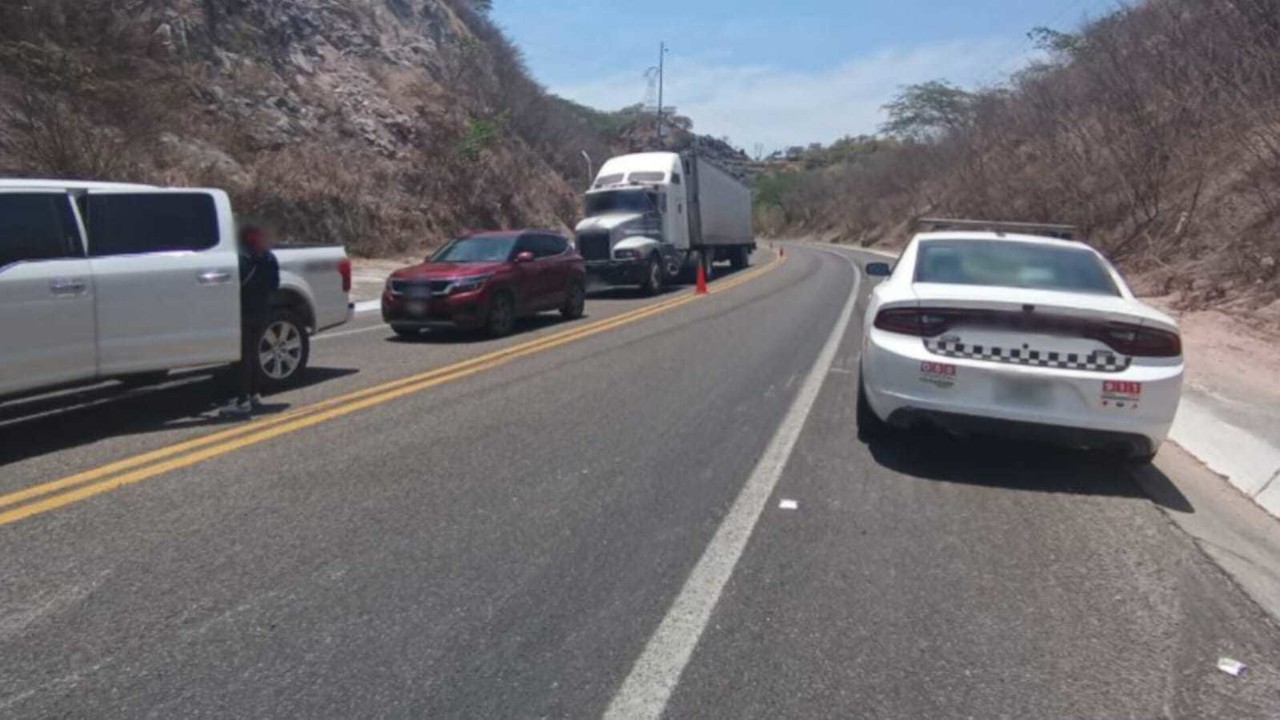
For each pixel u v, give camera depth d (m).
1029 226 9.23
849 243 72.31
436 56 40.59
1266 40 20.27
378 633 4.33
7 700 3.75
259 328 8.96
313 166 29.20
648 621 4.49
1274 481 6.59
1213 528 5.97
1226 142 21.36
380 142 33.38
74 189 7.83
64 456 7.15
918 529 5.80
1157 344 6.45
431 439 7.77
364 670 4.01
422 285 13.62
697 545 5.46
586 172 50.47
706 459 7.29
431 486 6.49
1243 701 3.88
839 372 11.26
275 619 4.45
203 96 27.88
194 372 10.06
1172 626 4.53
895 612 4.64
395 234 30.45
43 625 4.37
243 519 5.77
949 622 4.54
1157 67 24.59
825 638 4.36
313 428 8.11
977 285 7.28
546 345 13.28
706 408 9.11
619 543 5.48
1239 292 15.99
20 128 20.25
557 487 6.51
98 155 20.80
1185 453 7.76
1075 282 7.34
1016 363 6.56
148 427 8.15
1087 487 6.72
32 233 7.46
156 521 5.71
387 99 35.41
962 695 3.89
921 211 54.53
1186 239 20.50
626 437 7.93
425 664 4.06
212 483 6.48
